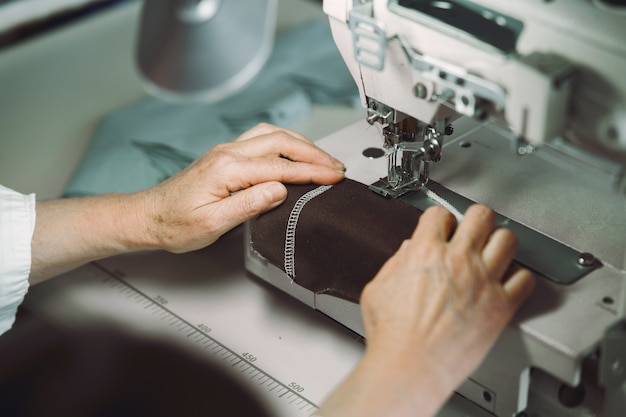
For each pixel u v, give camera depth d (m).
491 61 1.28
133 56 2.67
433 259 1.32
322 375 1.53
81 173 2.08
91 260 1.74
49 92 2.51
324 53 2.54
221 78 2.29
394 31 1.40
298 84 2.40
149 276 1.78
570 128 1.28
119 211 1.68
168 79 2.32
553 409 1.41
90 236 1.69
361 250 1.46
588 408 1.37
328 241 1.50
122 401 1.54
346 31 1.48
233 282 1.75
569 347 1.29
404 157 1.61
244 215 1.58
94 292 1.75
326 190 1.59
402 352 1.25
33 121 2.38
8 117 2.40
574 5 1.24
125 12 2.91
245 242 1.73
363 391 1.22
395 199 1.58
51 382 1.72
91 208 1.71
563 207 1.60
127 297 1.73
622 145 1.24
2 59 2.66
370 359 1.26
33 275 1.70
